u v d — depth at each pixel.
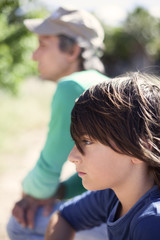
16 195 5.14
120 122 0.98
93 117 1.00
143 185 1.05
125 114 0.98
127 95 1.00
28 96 16.19
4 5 2.39
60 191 1.85
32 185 1.80
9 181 5.78
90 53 2.05
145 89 1.02
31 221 1.79
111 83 1.03
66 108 1.71
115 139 0.99
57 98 1.75
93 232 1.64
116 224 1.07
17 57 4.70
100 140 1.00
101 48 2.17
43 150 1.79
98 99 1.01
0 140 8.48
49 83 21.67
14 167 6.61
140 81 1.04
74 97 1.71
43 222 1.78
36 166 1.81
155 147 0.99
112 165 1.02
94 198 1.35
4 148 7.92
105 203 1.30
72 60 2.03
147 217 0.94
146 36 35.25
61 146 1.73
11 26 4.30
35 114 12.72
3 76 4.82
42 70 2.12
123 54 34.84
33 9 3.47
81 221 1.40
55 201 1.84
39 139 9.37
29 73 5.08
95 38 2.07
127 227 1.04
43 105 14.96
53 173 1.77
